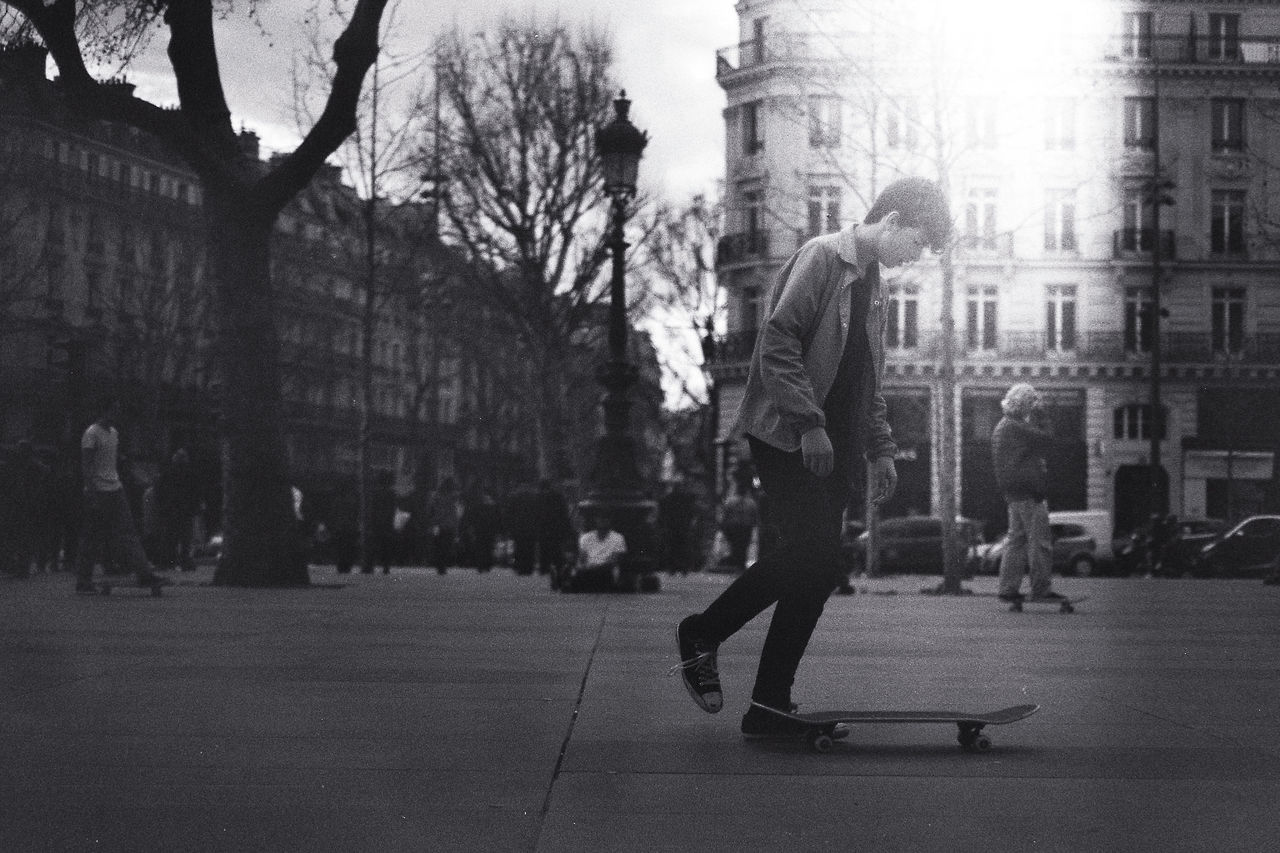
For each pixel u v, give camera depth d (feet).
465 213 116.88
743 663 22.71
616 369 58.18
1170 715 16.60
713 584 73.00
